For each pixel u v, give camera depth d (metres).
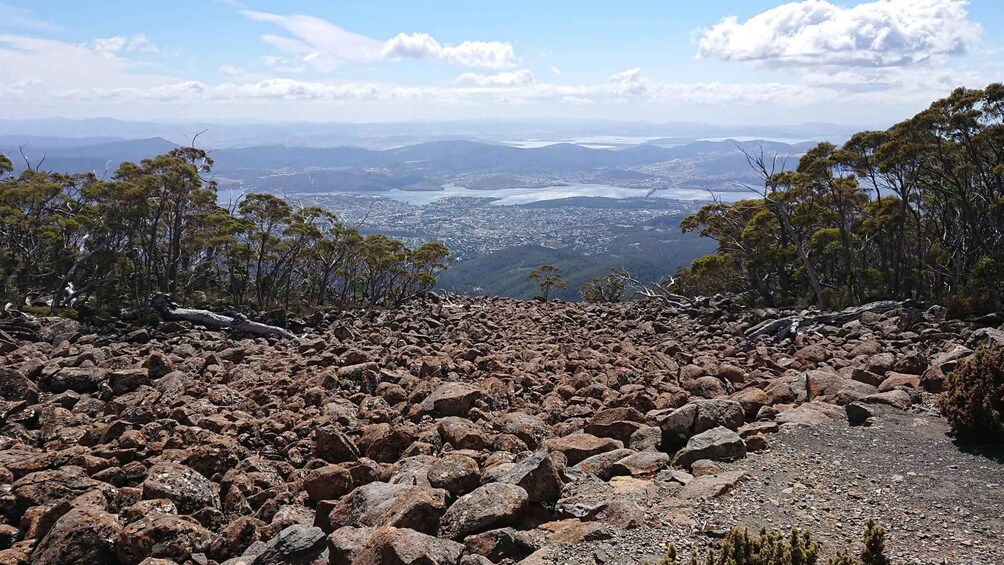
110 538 7.10
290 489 9.26
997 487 7.67
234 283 40.44
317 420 12.20
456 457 8.42
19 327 24.81
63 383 15.66
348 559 6.18
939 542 6.42
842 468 8.48
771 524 6.86
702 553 6.25
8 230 41.84
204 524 8.09
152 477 8.48
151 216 37.06
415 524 6.80
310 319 31.70
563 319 34.38
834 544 6.40
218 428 11.84
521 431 11.21
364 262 48.94
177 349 21.98
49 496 8.42
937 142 36.09
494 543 6.48
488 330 29.39
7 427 12.81
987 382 9.38
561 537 6.62
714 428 9.74
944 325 21.14
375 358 19.47
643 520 6.91
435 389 14.48
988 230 39.19
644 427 10.56
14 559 7.07
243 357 21.56
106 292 38.53
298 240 41.81
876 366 15.17
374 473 9.31
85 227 38.44
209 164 40.94
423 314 34.00
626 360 19.84
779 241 44.88
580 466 9.03
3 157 48.28
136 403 14.06
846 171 41.28
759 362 18.88
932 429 9.98
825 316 26.17
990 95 33.22
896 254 40.72
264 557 6.80
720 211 51.66
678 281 51.53
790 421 10.52
